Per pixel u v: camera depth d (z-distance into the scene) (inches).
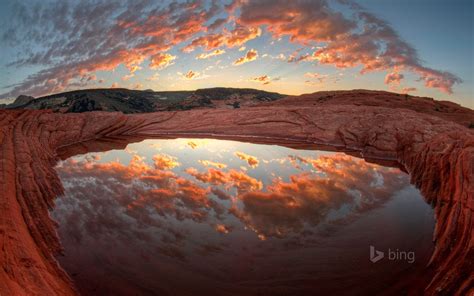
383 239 435.2
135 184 729.6
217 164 943.0
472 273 275.1
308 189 685.3
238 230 476.7
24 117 1380.4
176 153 1131.9
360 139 1229.1
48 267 346.3
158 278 350.3
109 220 510.0
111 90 4402.1
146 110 4146.2
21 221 410.6
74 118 1622.8
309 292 323.3
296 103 2564.0
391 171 848.9
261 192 665.6
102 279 346.6
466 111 1876.2
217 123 1715.1
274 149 1195.9
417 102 2060.8
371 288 324.5
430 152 708.0
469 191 393.7
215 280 346.9
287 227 486.0
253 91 5930.1
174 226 489.7
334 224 495.5
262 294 322.3
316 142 1347.2
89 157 1089.4
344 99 2374.5
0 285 242.7
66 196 626.5
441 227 410.0
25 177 572.7
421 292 304.7
